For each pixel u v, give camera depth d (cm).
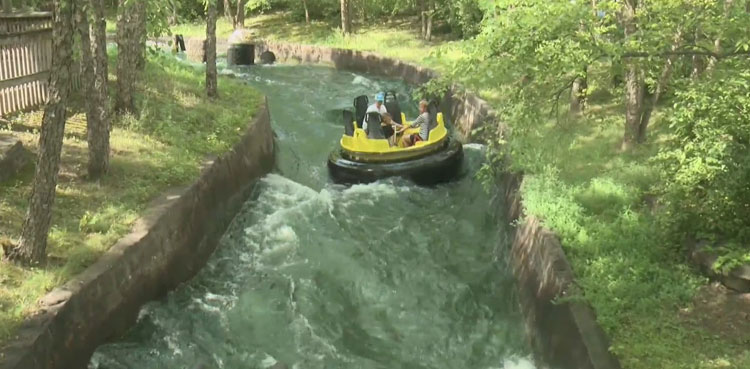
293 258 1023
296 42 2889
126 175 1000
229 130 1305
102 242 789
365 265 1008
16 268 718
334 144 1605
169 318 826
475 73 743
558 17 691
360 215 1177
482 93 1650
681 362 611
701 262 772
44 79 1221
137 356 742
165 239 876
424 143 1337
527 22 717
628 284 738
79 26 910
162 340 784
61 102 708
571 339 680
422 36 2780
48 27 1218
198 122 1331
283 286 940
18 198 872
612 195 966
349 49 2608
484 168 923
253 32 3108
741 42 689
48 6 1553
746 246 766
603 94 1558
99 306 720
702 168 749
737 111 745
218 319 847
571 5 715
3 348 591
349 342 827
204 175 1057
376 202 1227
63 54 698
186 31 3222
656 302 711
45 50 1216
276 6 3650
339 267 999
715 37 817
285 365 752
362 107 1520
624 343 643
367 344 825
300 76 2427
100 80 955
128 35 1257
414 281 972
